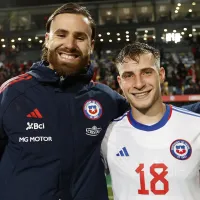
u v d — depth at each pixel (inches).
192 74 2154.3
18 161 283.7
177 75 2149.4
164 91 1707.7
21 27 2746.1
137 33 2704.2
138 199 288.4
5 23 2733.8
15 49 2790.4
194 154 290.8
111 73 2245.3
